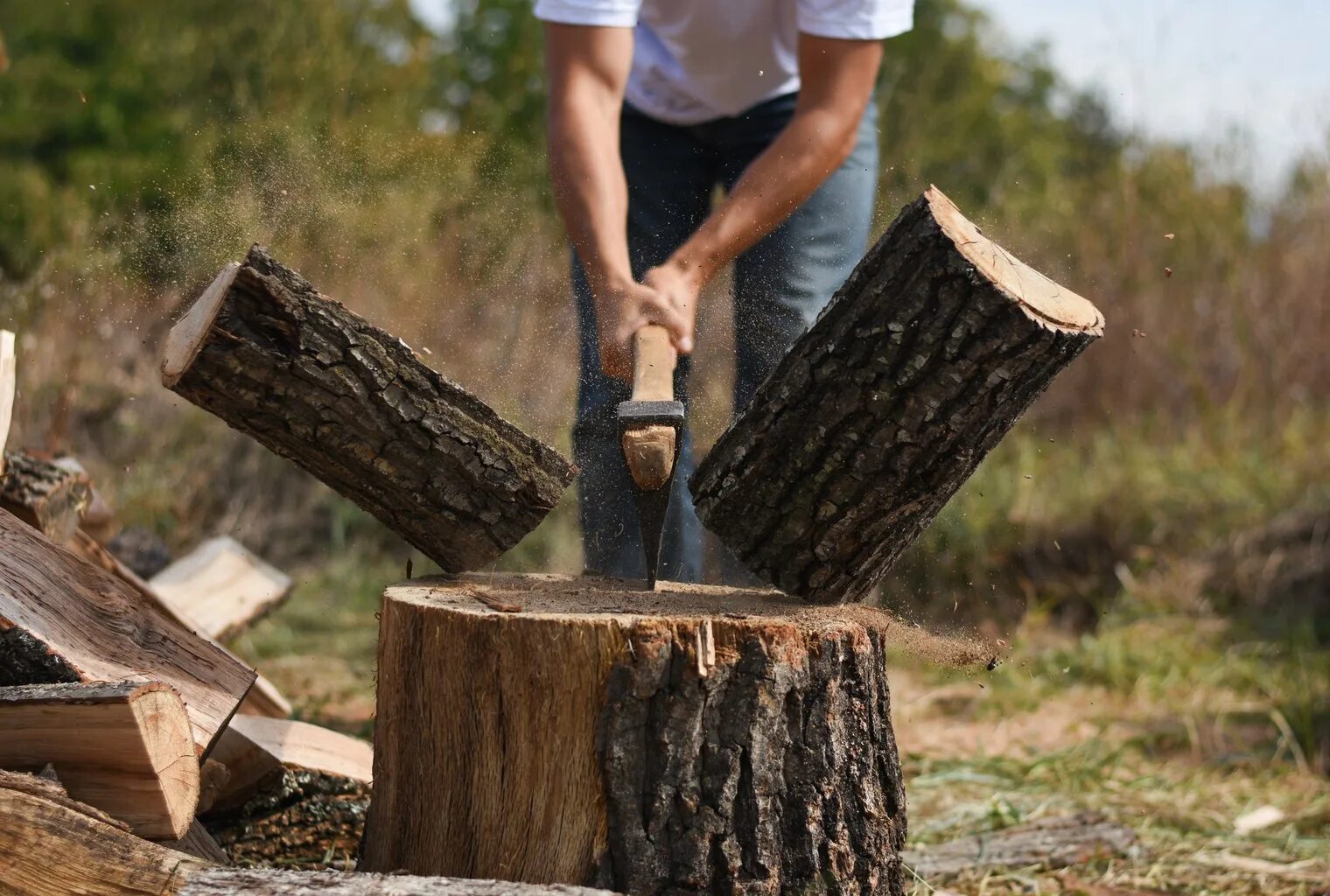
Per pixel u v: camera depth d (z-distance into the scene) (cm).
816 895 336
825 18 487
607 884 330
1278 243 1313
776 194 475
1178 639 880
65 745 308
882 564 401
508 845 340
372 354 364
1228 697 785
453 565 414
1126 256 1322
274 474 1042
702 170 604
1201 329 1296
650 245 587
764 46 557
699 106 582
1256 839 543
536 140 1573
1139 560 991
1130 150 1399
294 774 436
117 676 350
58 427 843
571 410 1082
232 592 611
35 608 351
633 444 371
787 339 548
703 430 840
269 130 1277
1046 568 1017
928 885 466
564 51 503
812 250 545
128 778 310
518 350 1136
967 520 1041
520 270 1190
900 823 369
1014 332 339
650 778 333
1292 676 789
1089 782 621
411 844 358
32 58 2070
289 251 1116
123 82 1898
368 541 1048
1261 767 654
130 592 389
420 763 356
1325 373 1250
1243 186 1348
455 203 1234
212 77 1575
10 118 1898
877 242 351
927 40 2083
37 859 291
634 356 415
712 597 390
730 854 329
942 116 1762
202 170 1196
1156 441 1244
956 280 339
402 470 380
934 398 352
